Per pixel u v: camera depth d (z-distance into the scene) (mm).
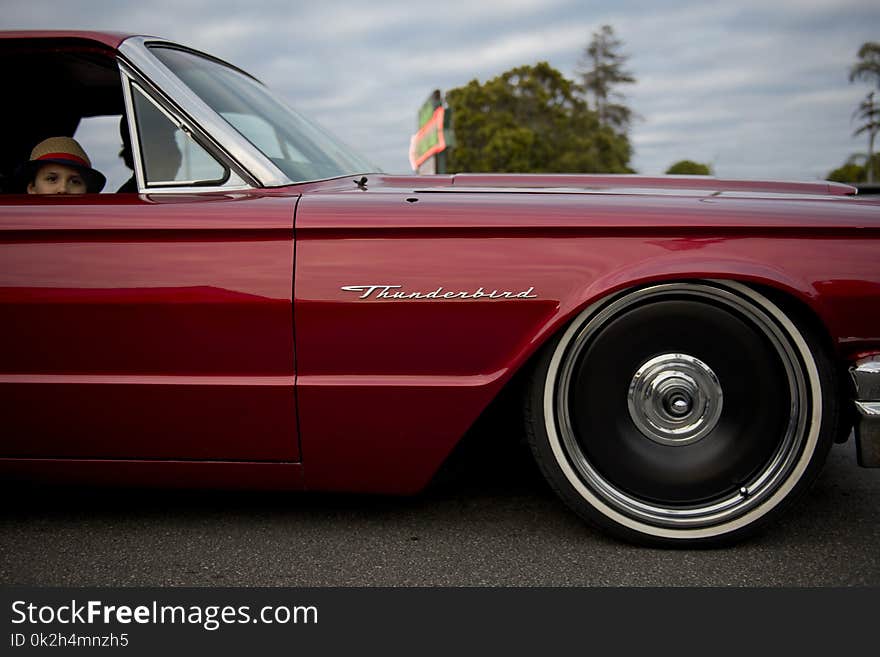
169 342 1834
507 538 1958
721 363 1803
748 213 1749
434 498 2234
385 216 1775
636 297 1777
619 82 64375
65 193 2133
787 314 1752
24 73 2221
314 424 1849
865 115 37812
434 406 1813
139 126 2004
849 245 1734
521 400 2084
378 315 1786
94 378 1865
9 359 1882
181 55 2203
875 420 1720
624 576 1743
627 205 1779
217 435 1877
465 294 1767
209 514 2148
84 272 1830
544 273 1756
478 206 1784
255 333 1814
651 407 1832
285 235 1799
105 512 2172
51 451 1926
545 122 55719
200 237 1812
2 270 1849
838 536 1935
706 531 1848
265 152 2004
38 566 1839
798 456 1811
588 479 1866
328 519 2100
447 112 13102
